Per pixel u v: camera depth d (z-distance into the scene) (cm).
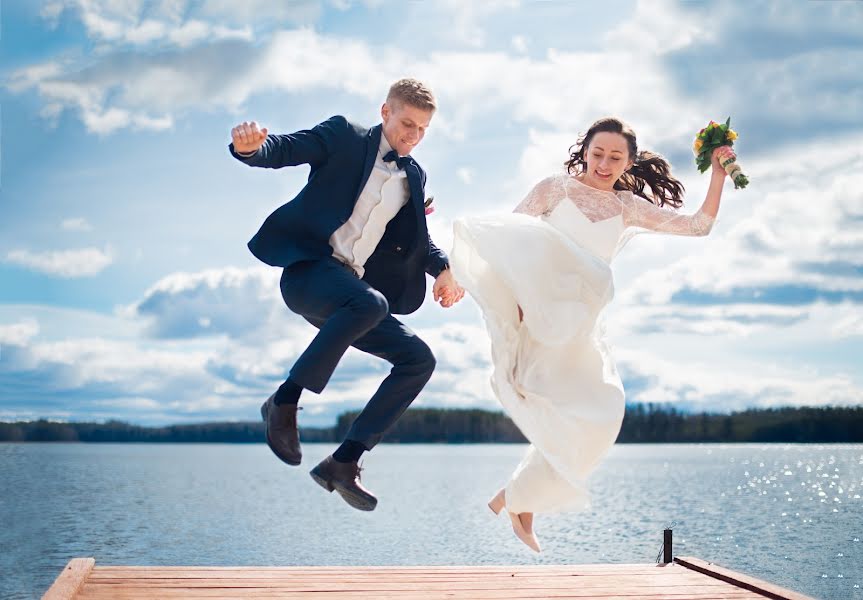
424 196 349
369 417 327
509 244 356
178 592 339
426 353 332
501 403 350
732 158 391
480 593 349
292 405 305
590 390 356
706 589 366
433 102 341
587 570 400
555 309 351
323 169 330
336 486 321
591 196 389
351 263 337
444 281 362
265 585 354
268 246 330
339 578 369
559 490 362
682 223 396
